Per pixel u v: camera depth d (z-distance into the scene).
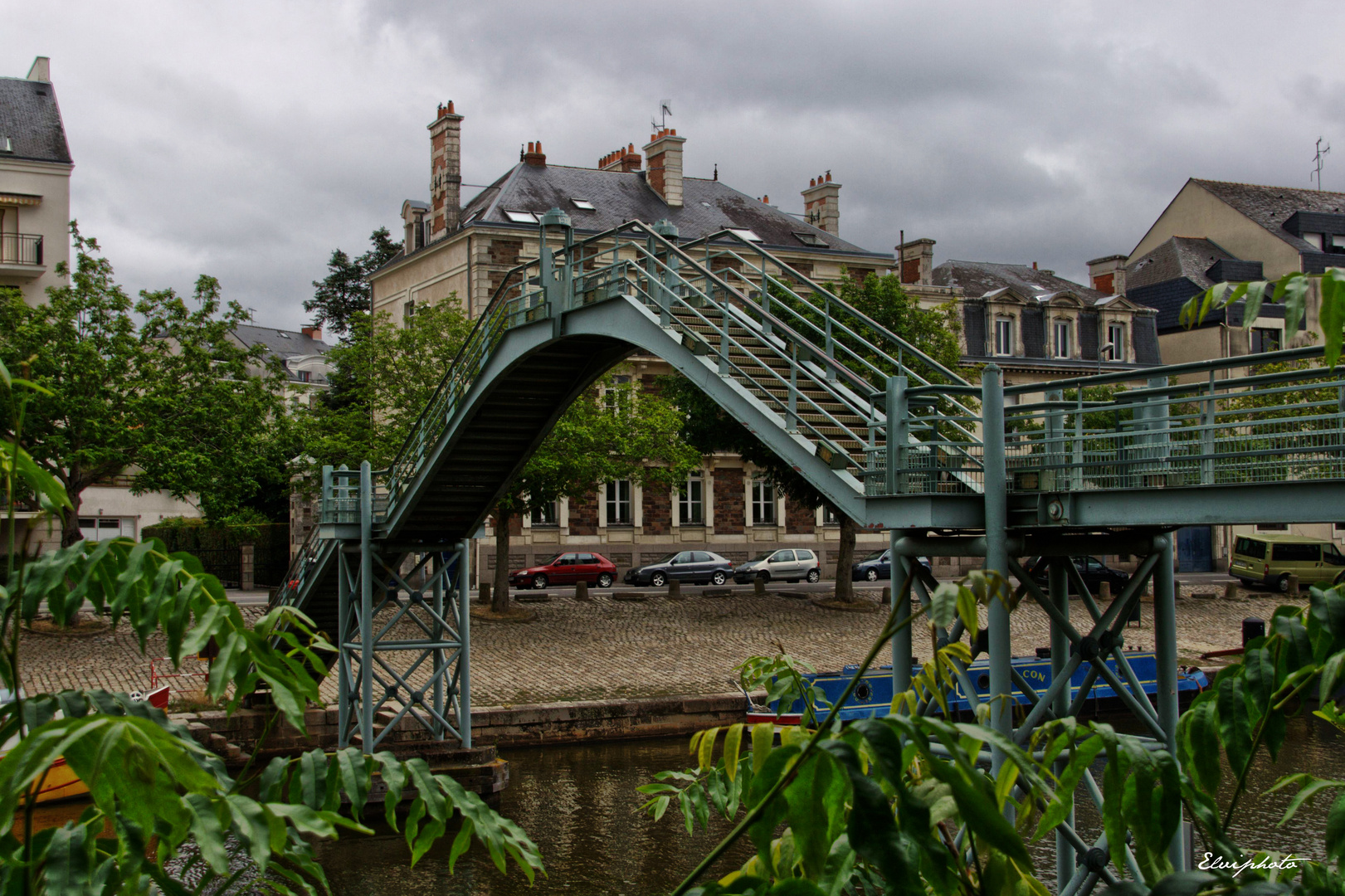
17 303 29.64
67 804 15.98
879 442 12.23
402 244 74.94
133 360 30.97
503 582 33.97
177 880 3.25
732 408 12.66
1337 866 2.88
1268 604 41.91
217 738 21.05
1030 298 55.53
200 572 3.43
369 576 19.92
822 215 53.75
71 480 29.39
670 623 33.97
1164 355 56.69
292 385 34.31
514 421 18.73
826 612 36.41
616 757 23.36
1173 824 2.81
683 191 50.19
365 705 19.58
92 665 25.83
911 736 2.47
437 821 3.30
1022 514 9.91
